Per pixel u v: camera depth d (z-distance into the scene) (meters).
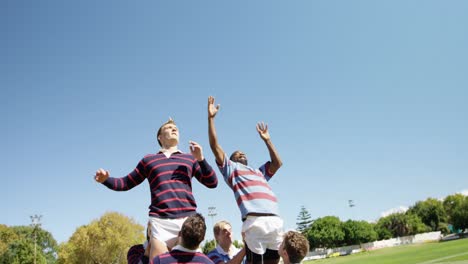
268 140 4.73
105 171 3.84
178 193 3.89
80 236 46.84
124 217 50.00
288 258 3.47
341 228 88.00
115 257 47.28
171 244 3.69
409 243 84.88
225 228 5.51
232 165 4.14
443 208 94.19
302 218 103.31
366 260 42.44
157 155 4.19
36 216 67.94
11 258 68.44
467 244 43.72
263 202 3.88
